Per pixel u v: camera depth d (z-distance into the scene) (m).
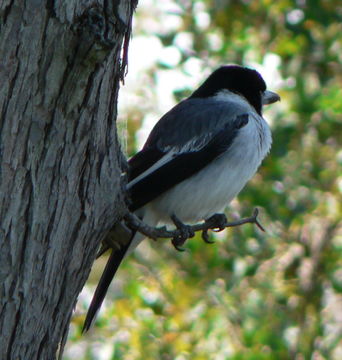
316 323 14.44
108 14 5.73
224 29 15.27
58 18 5.43
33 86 5.50
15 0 5.37
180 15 15.23
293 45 14.83
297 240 15.01
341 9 14.73
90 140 5.98
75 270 6.19
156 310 13.69
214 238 14.02
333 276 14.70
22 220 5.62
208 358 13.22
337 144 15.09
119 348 12.91
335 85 14.57
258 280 14.57
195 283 14.20
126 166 7.18
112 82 6.11
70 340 13.33
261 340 13.26
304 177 14.57
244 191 14.03
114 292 13.80
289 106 14.47
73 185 5.93
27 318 5.74
